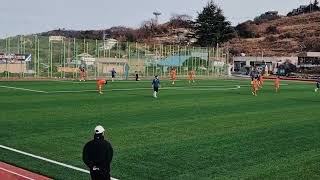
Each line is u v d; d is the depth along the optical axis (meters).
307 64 108.31
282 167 14.58
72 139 18.67
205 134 20.39
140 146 17.52
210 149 17.12
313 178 13.35
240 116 26.92
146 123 23.38
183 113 27.78
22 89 42.88
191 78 65.69
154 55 81.44
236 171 14.02
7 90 41.41
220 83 63.38
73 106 30.12
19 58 64.31
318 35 179.50
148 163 14.88
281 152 16.81
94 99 35.19
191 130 21.44
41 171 13.61
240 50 167.88
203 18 124.69
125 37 168.12
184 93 43.50
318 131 21.69
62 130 20.72
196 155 16.09
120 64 75.50
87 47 74.00
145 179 13.08
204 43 125.38
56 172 13.55
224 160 15.42
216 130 21.55
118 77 72.75
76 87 47.19
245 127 22.61
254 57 114.12
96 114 26.38
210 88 51.81
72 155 15.83
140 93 41.88
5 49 65.62
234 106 32.56
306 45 165.00
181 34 171.00
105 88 47.03
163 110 29.03
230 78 82.56
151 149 17.00
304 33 186.75
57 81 57.62
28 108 28.50
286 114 28.30
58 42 70.12
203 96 40.62
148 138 19.20
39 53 67.19
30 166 14.16
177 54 85.06
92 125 22.28
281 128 22.44
